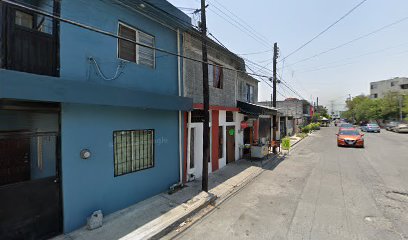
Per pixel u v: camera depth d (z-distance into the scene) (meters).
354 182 7.78
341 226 4.66
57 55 4.30
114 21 5.30
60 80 3.69
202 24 6.71
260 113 11.66
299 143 20.17
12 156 3.87
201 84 8.56
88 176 4.72
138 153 6.00
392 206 5.66
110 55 5.19
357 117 54.12
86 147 4.67
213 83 9.69
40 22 4.38
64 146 4.31
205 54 6.71
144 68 6.08
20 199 3.83
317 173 9.16
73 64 4.50
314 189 7.10
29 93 3.30
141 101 5.20
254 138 14.23
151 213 5.23
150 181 6.29
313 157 12.88
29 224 3.92
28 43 3.95
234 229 4.65
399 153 13.57
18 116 3.94
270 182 7.99
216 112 9.60
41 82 3.45
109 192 5.16
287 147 15.23
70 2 4.44
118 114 5.35
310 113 50.56
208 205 5.96
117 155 5.42
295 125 31.42
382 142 19.23
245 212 5.48
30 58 3.96
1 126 3.76
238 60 11.38
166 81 6.87
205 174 6.68
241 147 12.06
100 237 4.20
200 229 4.68
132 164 5.82
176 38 7.32
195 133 8.45
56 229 4.26
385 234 4.32
